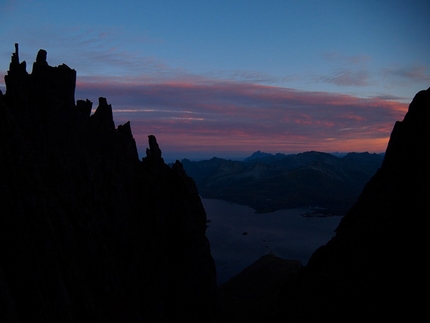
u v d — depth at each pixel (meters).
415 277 34.81
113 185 50.12
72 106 47.06
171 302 52.59
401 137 52.94
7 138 36.38
